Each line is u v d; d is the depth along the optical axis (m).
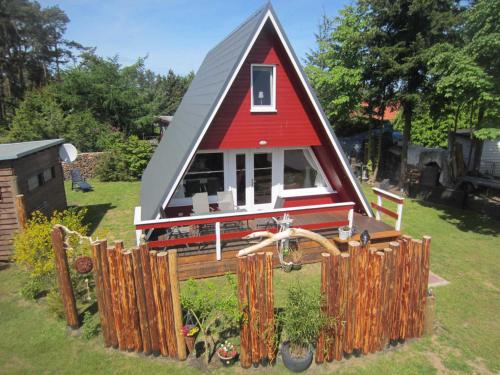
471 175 18.33
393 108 20.47
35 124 23.94
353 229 10.17
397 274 5.90
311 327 5.34
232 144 10.23
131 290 5.74
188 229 9.38
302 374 5.52
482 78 10.98
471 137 16.72
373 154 24.06
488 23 11.07
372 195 19.00
